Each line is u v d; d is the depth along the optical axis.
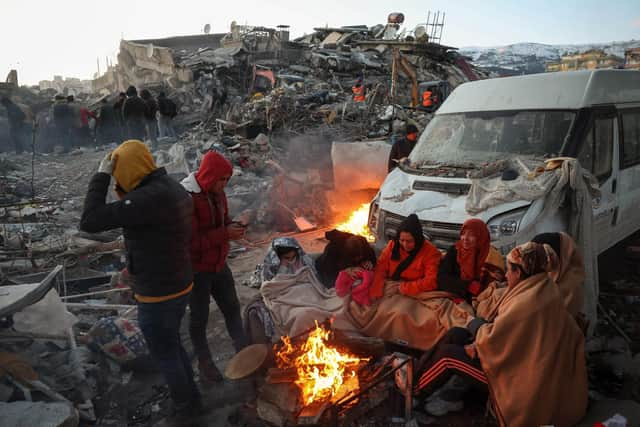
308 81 25.94
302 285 4.27
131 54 31.84
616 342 4.40
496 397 3.10
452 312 3.86
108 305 5.00
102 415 3.58
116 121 17.33
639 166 6.16
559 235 3.79
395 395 3.49
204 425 3.41
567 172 4.62
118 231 7.04
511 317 3.01
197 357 4.24
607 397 3.63
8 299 3.69
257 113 14.56
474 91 6.26
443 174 5.43
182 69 25.27
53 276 4.04
